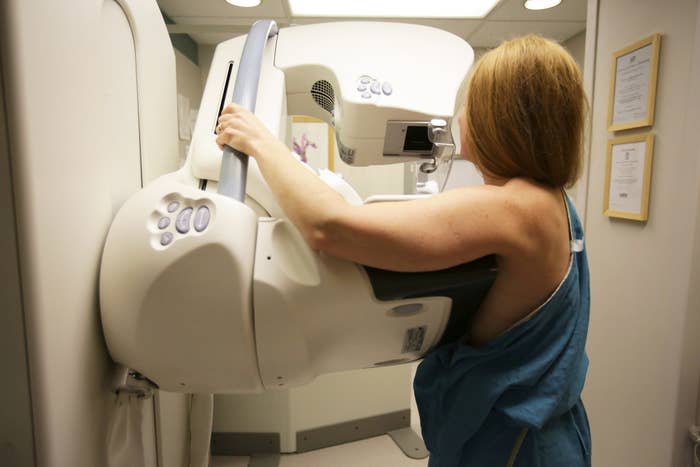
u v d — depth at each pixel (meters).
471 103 0.62
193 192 0.52
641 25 1.27
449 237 0.50
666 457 1.21
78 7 0.51
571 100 0.58
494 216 0.53
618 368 1.40
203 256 0.48
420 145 0.89
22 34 0.41
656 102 1.22
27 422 0.46
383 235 0.48
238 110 0.59
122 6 0.66
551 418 0.64
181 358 0.53
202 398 0.89
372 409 2.00
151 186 0.59
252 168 0.62
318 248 0.51
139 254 0.50
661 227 1.21
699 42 1.07
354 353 0.61
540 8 2.19
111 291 0.53
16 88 0.40
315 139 3.22
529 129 0.57
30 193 0.42
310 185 0.50
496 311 0.63
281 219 0.56
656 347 1.24
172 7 2.18
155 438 0.82
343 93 0.81
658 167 1.22
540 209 0.56
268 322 0.52
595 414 1.53
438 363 0.70
